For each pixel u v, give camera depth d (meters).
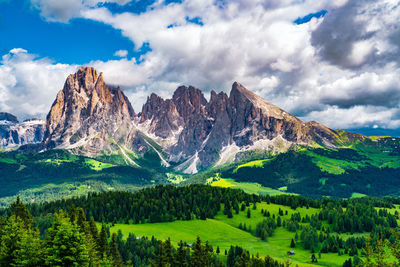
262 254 181.50
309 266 158.75
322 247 185.88
